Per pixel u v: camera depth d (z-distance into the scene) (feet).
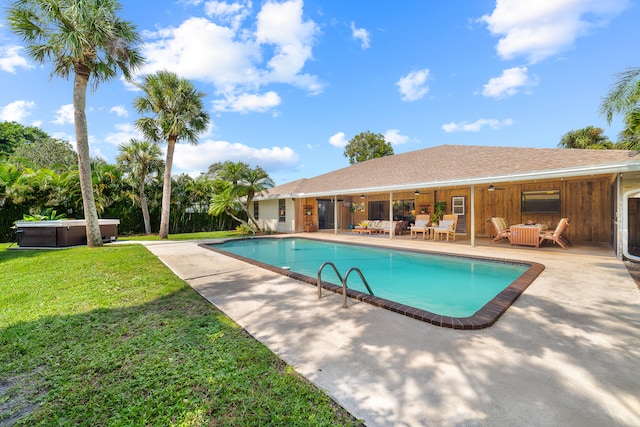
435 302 18.48
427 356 9.64
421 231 50.80
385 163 61.41
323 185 61.82
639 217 32.89
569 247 34.68
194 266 25.50
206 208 74.02
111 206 61.46
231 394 7.80
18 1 30.45
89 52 33.63
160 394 7.84
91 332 11.76
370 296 15.66
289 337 11.21
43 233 40.14
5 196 50.16
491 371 8.71
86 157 37.14
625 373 8.55
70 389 8.09
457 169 42.32
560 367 8.90
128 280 20.30
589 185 39.58
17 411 7.25
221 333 11.59
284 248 43.47
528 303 14.80
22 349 10.32
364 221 61.98
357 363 9.27
